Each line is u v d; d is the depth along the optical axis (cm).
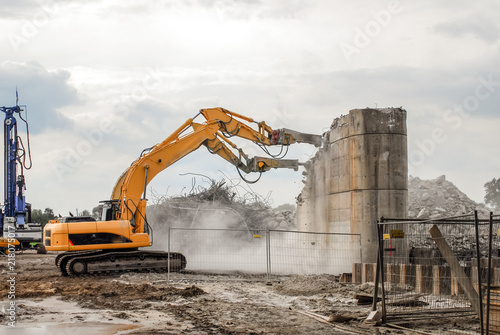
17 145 4162
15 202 4156
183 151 2245
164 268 2059
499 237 1994
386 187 2298
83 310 1248
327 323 1107
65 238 1972
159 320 1132
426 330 1040
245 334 1004
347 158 2386
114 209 2141
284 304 1359
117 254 2005
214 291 1544
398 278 1623
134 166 2153
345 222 2389
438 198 3031
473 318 1134
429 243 2134
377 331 1034
